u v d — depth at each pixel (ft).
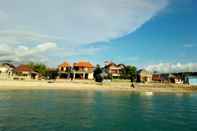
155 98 246.27
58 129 86.07
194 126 97.76
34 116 109.09
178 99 241.14
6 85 287.48
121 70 440.45
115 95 262.88
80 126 92.48
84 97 219.41
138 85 391.24
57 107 142.31
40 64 440.86
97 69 427.74
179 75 515.09
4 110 123.65
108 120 106.83
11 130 82.07
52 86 319.88
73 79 377.91
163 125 99.04
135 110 143.74
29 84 305.73
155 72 501.56
